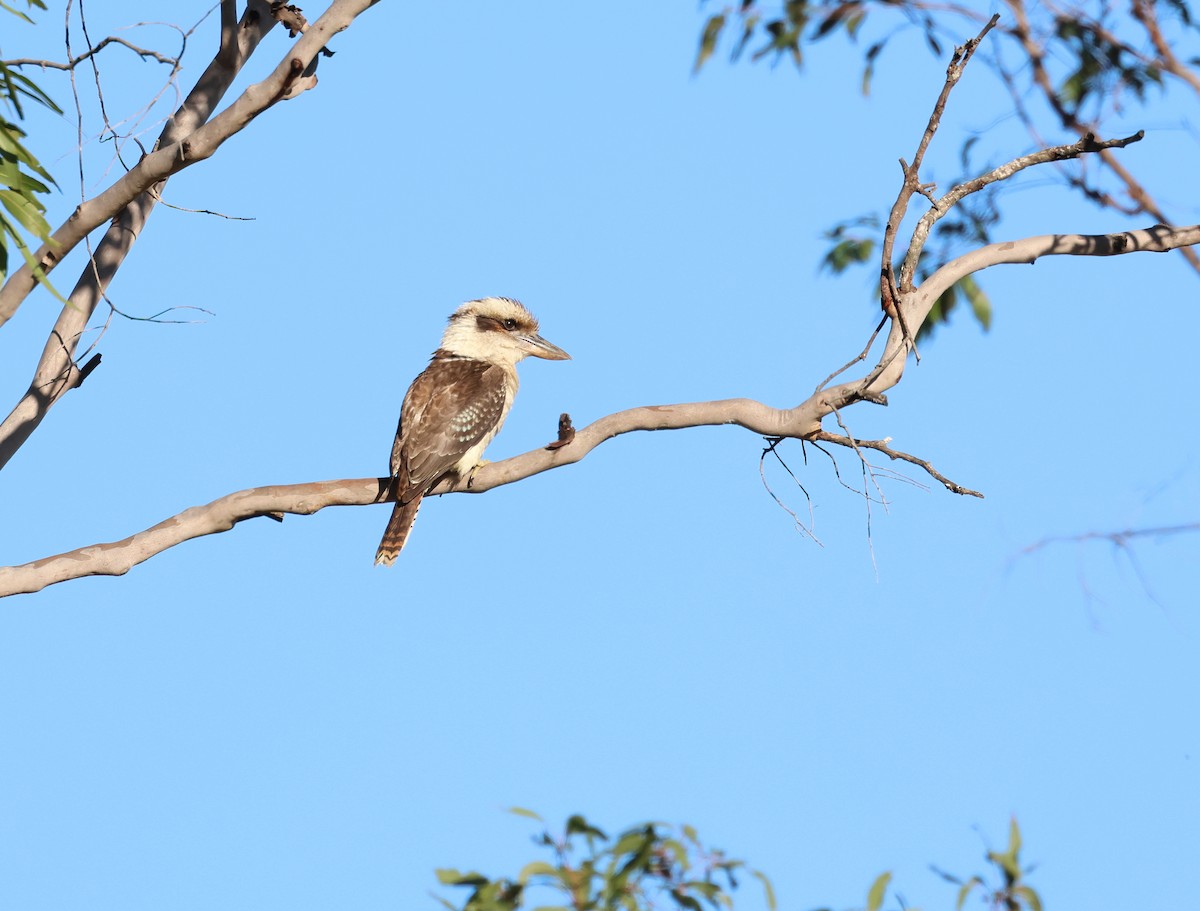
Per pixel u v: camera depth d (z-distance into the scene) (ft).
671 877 26.45
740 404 38.70
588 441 40.04
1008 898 25.36
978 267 40.68
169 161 37.45
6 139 35.83
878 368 38.19
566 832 26.73
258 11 46.47
